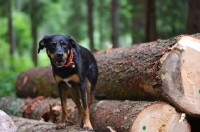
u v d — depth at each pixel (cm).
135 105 293
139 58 314
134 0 779
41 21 973
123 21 912
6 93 494
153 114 286
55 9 1091
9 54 1023
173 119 291
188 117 305
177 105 292
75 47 297
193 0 431
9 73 598
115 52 371
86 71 319
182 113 294
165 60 292
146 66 301
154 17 541
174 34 648
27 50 1353
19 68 836
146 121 284
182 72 294
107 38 1227
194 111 295
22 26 1290
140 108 285
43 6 961
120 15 906
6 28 1216
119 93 330
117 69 330
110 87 336
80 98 323
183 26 646
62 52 284
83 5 1230
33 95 438
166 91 290
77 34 1291
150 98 306
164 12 661
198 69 297
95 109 319
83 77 307
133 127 280
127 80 318
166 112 289
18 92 460
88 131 289
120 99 333
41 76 427
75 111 338
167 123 289
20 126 314
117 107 303
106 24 1267
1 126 276
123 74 322
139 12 771
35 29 1026
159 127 288
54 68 302
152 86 295
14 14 1306
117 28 792
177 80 293
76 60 300
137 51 327
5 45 1022
